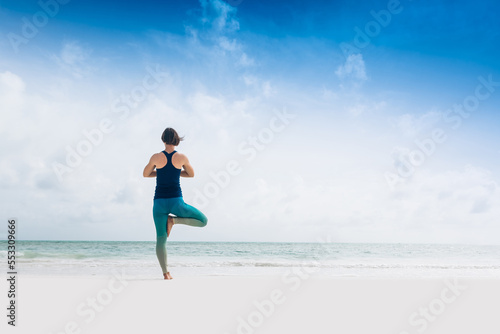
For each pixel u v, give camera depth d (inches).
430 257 700.0
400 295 157.9
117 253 656.4
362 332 103.0
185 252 796.0
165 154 191.6
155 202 191.6
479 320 119.5
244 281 193.5
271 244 1261.1
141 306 129.5
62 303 133.9
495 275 282.5
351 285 182.4
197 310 125.2
